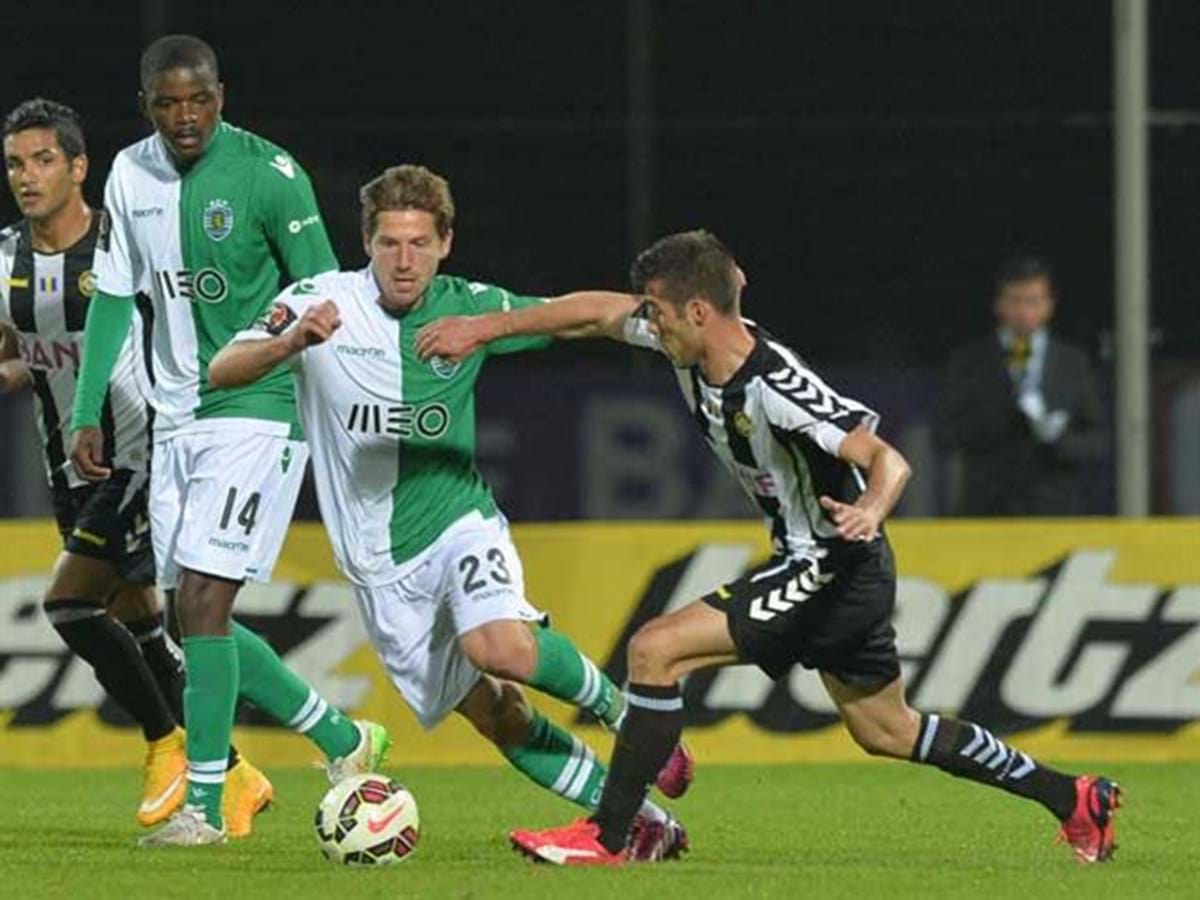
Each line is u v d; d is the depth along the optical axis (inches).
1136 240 1891.0
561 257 2347.4
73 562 1288.1
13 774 1652.3
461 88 2388.0
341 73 2383.1
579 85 2391.7
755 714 1707.7
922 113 2381.9
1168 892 1038.4
